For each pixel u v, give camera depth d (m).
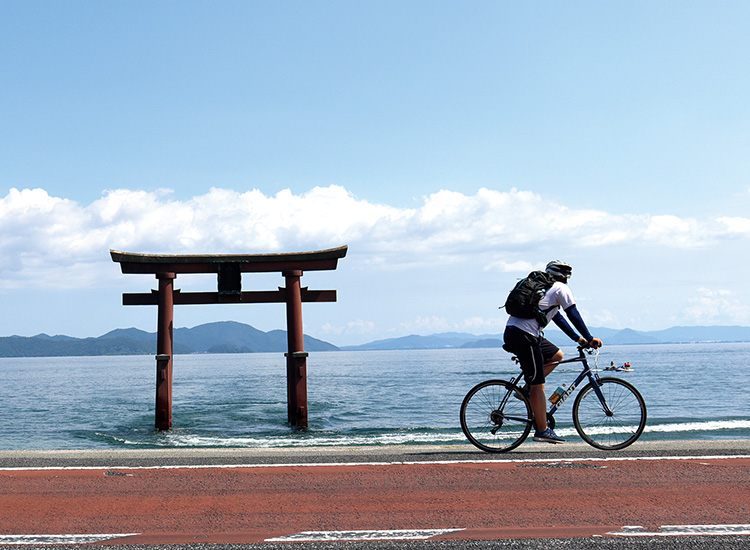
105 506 4.43
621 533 3.70
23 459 6.24
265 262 13.64
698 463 5.73
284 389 32.34
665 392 26.30
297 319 13.66
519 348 6.42
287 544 3.53
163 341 13.38
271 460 6.12
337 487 4.97
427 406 20.69
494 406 6.60
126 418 17.72
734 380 36.53
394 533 3.73
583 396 6.61
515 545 3.47
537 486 4.94
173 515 4.18
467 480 5.18
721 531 3.72
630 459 5.94
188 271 13.55
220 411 18.55
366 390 31.03
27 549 3.49
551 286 6.42
